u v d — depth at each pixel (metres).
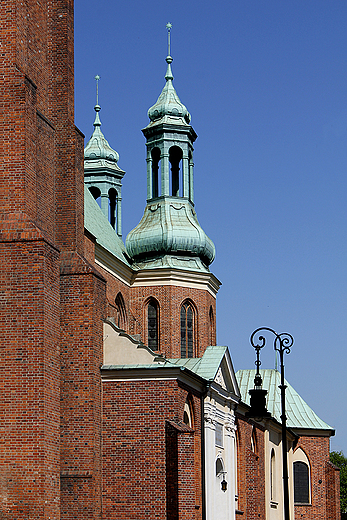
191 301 66.00
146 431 44.91
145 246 66.31
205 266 68.06
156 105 69.38
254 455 66.06
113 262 60.91
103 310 45.81
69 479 42.53
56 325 37.78
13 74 37.84
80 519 42.12
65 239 44.50
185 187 68.25
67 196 44.81
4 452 35.53
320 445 87.06
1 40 38.09
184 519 43.41
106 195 76.25
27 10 39.62
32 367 36.03
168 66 70.81
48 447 35.97
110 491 44.66
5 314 36.50
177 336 65.06
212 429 53.72
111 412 45.28
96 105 79.25
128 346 46.16
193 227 66.69
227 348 57.16
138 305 65.44
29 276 36.56
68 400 43.28
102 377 45.44
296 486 86.19
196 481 50.09
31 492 35.12
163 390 45.19
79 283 43.84
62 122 45.47
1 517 35.09
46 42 42.19
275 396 89.44
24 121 37.62
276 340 46.47
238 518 61.75
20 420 35.75
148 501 44.19
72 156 45.09
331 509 85.75
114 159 77.81
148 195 68.62
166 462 44.38
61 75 45.81
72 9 46.91
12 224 36.97
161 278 65.38
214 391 53.72
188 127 68.56
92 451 42.75
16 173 37.38
